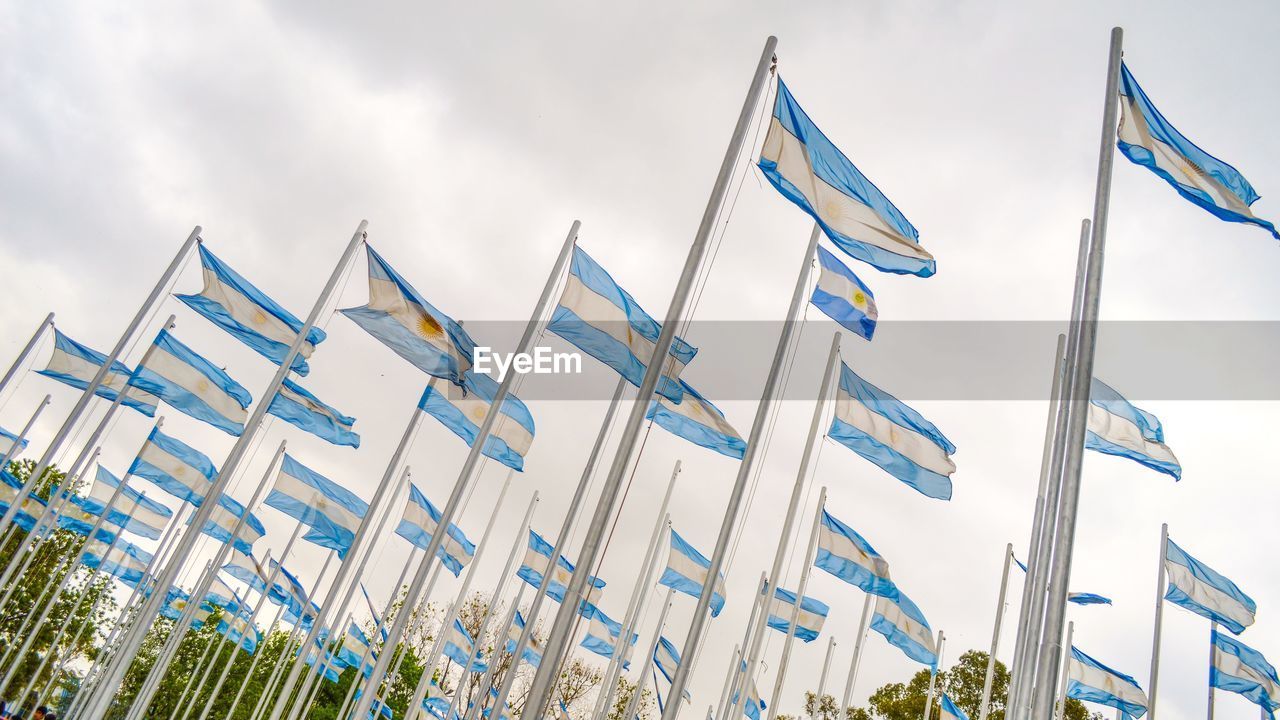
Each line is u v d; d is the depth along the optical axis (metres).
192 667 51.91
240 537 30.45
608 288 15.98
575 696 48.03
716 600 25.25
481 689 26.81
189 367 20.34
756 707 31.03
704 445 17.78
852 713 48.72
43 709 47.00
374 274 16.23
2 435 28.91
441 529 15.52
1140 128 12.25
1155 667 22.69
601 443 16.22
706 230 10.87
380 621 35.00
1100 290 10.62
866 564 21.22
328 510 25.59
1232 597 22.73
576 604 8.90
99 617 48.91
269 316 18.56
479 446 15.81
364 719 14.75
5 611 43.84
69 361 23.36
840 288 16.92
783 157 11.88
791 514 18.77
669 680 32.03
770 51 12.10
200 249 17.95
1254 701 25.25
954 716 27.17
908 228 12.85
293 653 55.38
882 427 17.42
